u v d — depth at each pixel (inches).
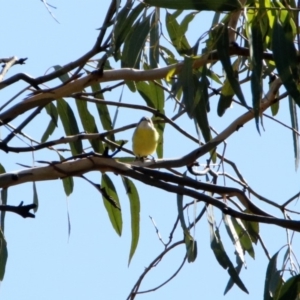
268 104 319.3
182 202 319.3
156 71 300.2
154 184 262.1
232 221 342.0
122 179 349.1
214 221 315.3
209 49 276.5
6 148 273.6
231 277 304.0
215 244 309.4
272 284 298.0
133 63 306.5
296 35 283.7
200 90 278.5
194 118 278.1
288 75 256.4
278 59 257.8
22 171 261.6
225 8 261.9
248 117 299.6
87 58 306.0
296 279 285.1
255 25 263.6
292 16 282.2
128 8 306.5
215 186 261.9
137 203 349.1
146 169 263.1
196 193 258.7
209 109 289.9
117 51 311.4
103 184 358.0
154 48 329.7
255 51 260.4
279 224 250.8
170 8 261.7
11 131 313.1
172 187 260.5
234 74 280.2
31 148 275.1
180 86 277.7
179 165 287.0
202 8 261.1
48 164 264.2
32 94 304.3
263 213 263.0
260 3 271.4
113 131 303.6
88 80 302.7
